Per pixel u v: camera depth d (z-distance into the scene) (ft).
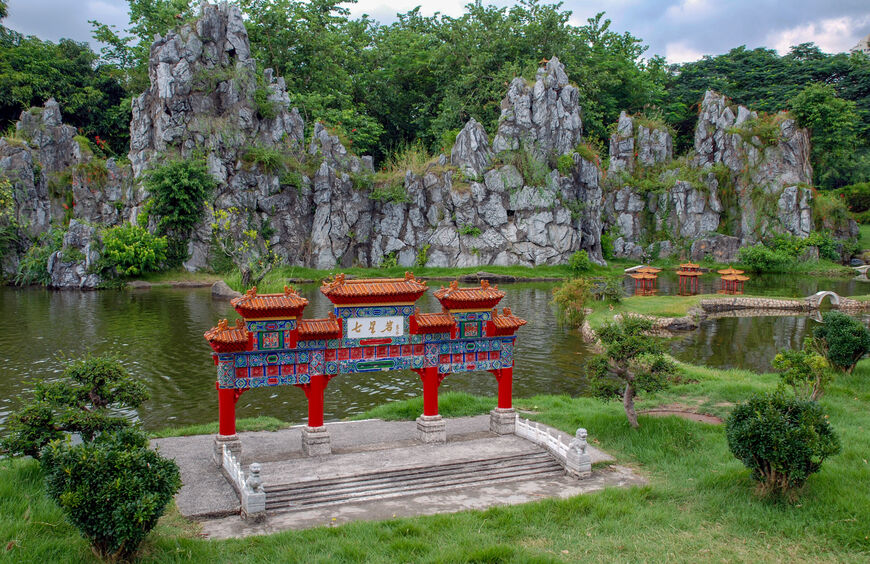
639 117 353.10
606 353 78.38
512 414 77.71
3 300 200.54
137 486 45.55
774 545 49.73
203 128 256.11
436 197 293.64
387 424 84.07
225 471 63.98
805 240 303.27
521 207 289.33
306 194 278.46
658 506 57.16
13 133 266.36
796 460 54.44
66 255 234.99
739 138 325.62
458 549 48.14
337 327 68.64
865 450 66.23
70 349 131.34
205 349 132.46
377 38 349.61
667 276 290.15
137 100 262.47
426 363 73.31
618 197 335.67
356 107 325.42
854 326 97.60
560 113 298.35
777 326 166.81
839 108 323.98
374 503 59.00
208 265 253.24
